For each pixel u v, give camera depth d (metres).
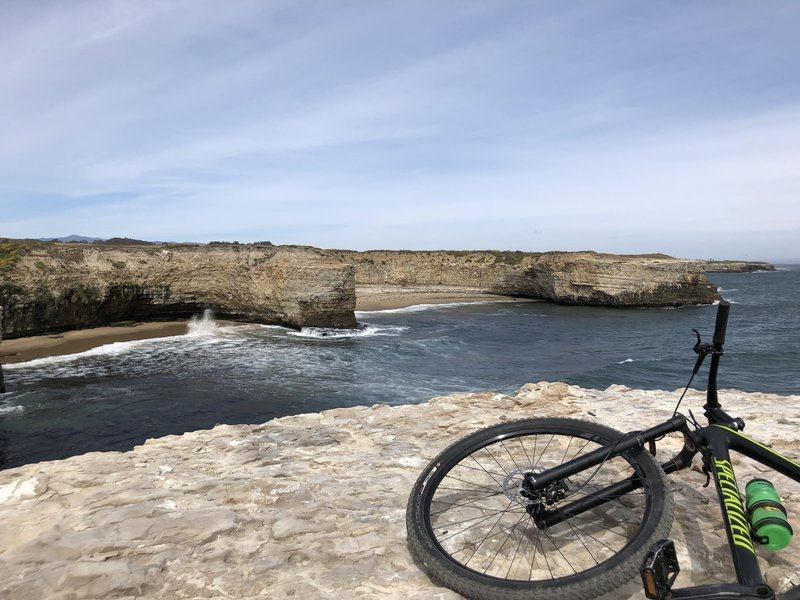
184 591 3.07
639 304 68.94
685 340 41.25
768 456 2.69
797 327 48.62
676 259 78.19
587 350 37.00
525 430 3.56
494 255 95.50
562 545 3.39
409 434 6.07
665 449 5.15
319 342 38.69
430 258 99.56
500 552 3.38
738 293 104.62
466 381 26.64
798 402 7.06
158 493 4.41
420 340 40.78
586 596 2.40
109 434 18.88
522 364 31.50
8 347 34.38
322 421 6.84
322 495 4.45
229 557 3.42
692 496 3.97
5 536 3.79
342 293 43.50
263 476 4.91
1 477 4.95
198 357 32.62
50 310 37.75
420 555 3.07
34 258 38.62
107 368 29.27
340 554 3.44
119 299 42.28
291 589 3.06
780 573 2.92
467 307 71.94
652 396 7.46
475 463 4.96
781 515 2.42
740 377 27.05
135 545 3.51
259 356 33.03
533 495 2.98
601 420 6.18
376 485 4.65
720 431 2.85
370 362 31.53
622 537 3.38
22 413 21.11
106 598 2.96
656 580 2.20
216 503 4.29
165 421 20.23
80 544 3.47
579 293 72.94
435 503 4.05
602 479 4.12
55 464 5.30
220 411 21.45
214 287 46.69
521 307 72.12
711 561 3.14
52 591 2.97
